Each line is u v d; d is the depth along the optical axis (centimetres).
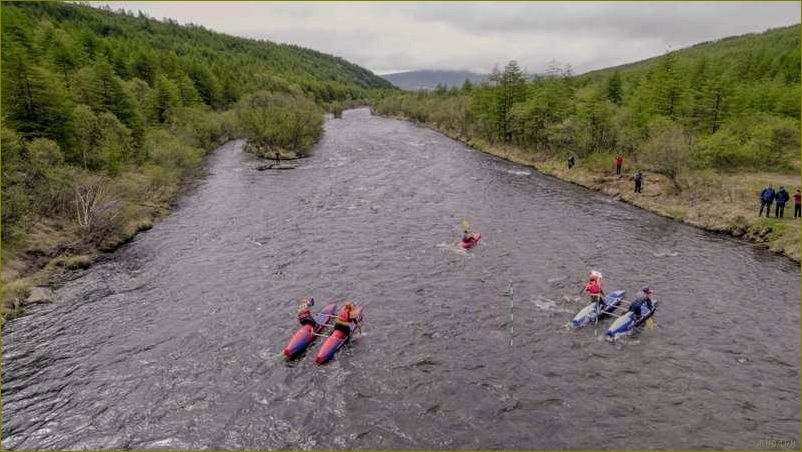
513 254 3378
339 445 1666
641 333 2356
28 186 3512
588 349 2223
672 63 6725
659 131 5441
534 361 2131
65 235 3425
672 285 2894
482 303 2658
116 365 2116
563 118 7244
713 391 1934
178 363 2127
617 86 9231
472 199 4884
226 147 8612
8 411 1833
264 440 1694
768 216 3800
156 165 5356
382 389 1953
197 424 1770
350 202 4750
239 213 4397
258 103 10044
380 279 2972
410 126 12812
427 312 2562
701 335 2341
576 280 2955
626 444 1658
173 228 3994
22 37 7425
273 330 2395
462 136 9906
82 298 2736
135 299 2723
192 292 2809
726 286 2878
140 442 1689
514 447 1647
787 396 1905
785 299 2708
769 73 9294
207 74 11319
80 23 14750
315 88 18888
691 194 4603
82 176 3931
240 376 2041
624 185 5178
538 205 4681
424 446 1656
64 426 1761
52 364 2120
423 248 3488
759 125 5794
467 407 1847
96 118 5081
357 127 12412
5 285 2681
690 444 1658
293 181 5738
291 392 1939
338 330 2256
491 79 8712
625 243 3612
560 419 1780
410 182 5653
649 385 1970
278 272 3083
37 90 4459
